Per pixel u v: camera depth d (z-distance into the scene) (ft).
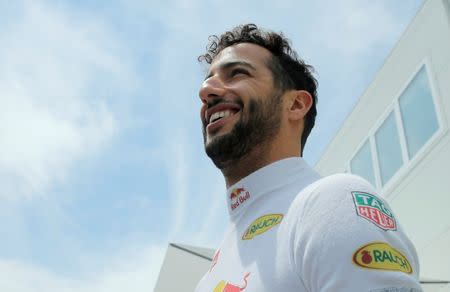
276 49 6.18
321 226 3.36
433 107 20.45
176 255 13.39
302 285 3.39
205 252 13.26
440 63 20.63
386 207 3.68
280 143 5.36
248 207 4.84
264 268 3.74
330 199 3.54
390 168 22.82
